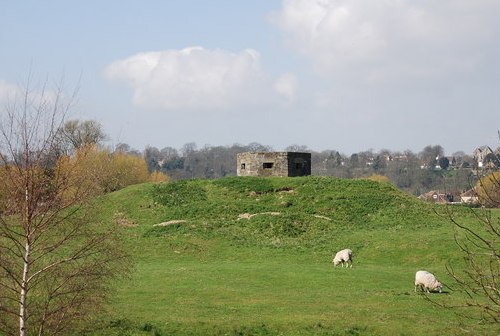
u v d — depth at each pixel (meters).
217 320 28.77
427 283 35.22
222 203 66.44
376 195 68.44
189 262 49.81
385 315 29.62
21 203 17.27
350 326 27.61
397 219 61.22
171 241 55.22
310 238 56.62
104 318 27.28
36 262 18.59
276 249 53.38
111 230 19.33
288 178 74.44
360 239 54.78
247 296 34.69
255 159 79.44
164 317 29.16
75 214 18.31
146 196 69.56
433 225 58.34
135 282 38.84
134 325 27.50
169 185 72.94
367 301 33.06
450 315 29.36
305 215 62.09
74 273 18.34
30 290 18.50
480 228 54.22
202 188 72.69
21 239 17.97
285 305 32.12
